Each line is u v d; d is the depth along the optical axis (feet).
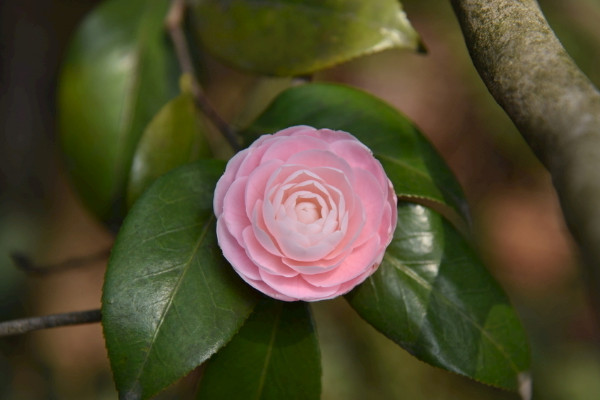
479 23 1.69
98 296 3.43
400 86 3.82
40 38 3.23
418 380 3.12
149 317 1.72
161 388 1.71
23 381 3.13
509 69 1.64
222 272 1.75
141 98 2.19
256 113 2.71
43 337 3.28
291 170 1.71
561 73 1.61
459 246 1.84
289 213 1.70
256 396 1.83
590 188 1.53
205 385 1.84
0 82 3.16
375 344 3.14
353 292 1.80
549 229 3.96
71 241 3.41
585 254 1.53
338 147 1.73
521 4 1.68
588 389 3.25
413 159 1.86
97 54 2.20
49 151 3.37
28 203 3.36
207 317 1.73
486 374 1.80
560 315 3.61
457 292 1.82
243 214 1.71
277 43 2.00
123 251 1.75
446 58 3.75
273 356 1.83
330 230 1.69
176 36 2.16
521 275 3.84
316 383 1.82
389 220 1.71
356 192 1.72
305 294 1.69
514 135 3.68
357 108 1.91
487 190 4.01
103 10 2.23
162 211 1.78
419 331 1.80
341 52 1.96
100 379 3.25
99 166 2.18
